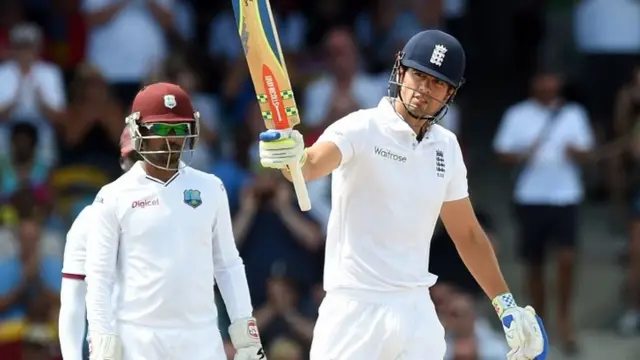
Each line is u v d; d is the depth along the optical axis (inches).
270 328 1387.8
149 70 1605.6
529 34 2240.4
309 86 1632.6
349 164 784.9
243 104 1707.7
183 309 756.0
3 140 1509.6
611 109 1908.2
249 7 738.2
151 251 754.8
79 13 1702.8
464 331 1398.9
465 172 821.2
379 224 784.3
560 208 1599.4
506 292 832.9
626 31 1888.5
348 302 788.0
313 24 1847.9
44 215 1422.2
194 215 762.2
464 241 835.4
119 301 759.1
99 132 1574.8
